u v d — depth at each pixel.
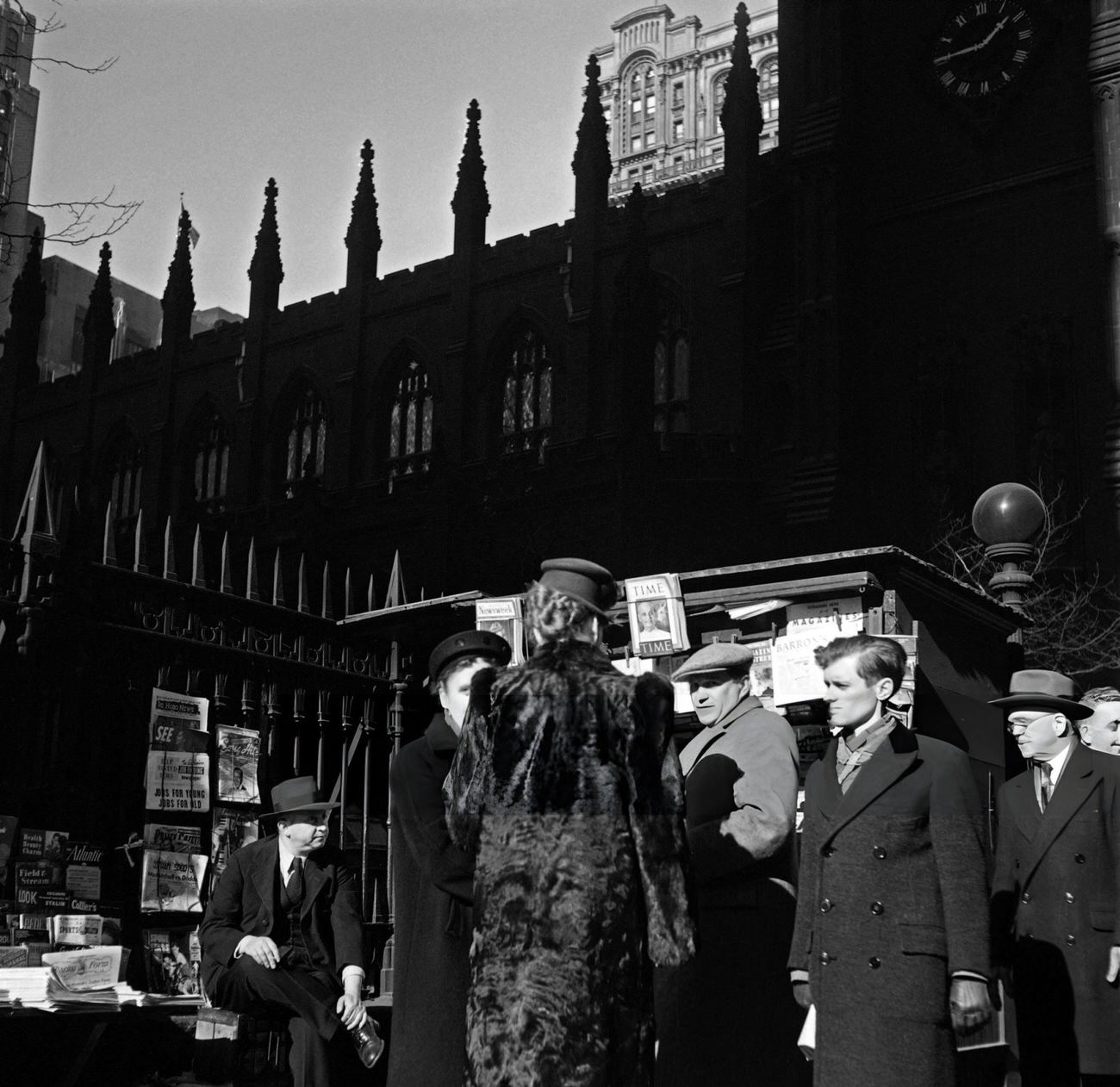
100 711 7.53
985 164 36.31
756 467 35.91
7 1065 5.84
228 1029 6.03
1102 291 33.69
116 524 51.50
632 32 99.62
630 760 3.42
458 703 4.14
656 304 37.03
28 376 56.25
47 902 6.56
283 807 5.77
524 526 35.12
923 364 35.84
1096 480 32.56
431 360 45.19
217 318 68.19
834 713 4.41
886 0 38.91
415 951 4.09
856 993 4.05
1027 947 5.33
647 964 3.37
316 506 37.19
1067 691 5.55
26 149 29.39
